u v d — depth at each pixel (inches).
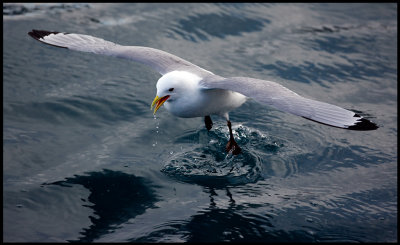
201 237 235.3
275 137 329.1
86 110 347.9
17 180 275.9
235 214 252.7
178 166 294.7
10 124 326.3
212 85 265.6
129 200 263.4
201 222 246.1
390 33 481.4
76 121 336.8
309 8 526.0
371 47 457.7
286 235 238.7
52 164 292.5
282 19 502.0
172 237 234.8
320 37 471.2
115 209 256.4
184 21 481.4
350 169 298.4
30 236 235.1
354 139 329.7
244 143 320.8
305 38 469.4
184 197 266.8
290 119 351.9
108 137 322.7
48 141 313.7
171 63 303.9
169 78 275.1
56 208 255.8
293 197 269.1
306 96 382.6
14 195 263.1
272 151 313.1
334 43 462.9
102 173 285.3
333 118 219.1
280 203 263.3
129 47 318.0
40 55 409.4
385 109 370.0
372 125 211.6
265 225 245.3
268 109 364.2
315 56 441.1
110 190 271.0
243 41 460.4
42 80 377.1
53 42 321.1
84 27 450.3
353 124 214.5
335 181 286.0
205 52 436.8
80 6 493.4
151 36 449.7
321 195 271.9
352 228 245.4
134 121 341.7
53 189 269.3
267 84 251.3
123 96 367.2
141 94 372.8
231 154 306.3
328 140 327.9
